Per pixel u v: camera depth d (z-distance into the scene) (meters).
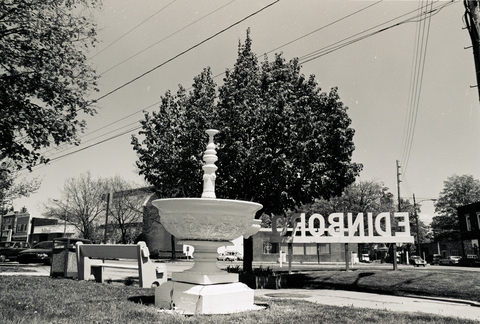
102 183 44.88
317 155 13.93
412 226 65.81
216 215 5.55
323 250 43.50
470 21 8.84
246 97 12.49
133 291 7.69
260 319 4.99
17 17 12.48
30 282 8.82
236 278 6.22
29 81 12.88
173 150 12.56
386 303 8.88
